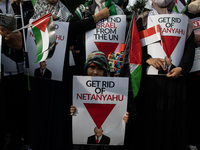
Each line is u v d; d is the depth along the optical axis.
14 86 2.33
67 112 2.43
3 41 2.17
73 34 2.43
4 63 2.24
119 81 2.15
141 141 2.53
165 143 2.49
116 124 2.18
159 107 2.45
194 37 2.59
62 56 2.32
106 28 2.39
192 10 2.89
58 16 2.55
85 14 2.48
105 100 2.15
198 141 2.88
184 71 2.39
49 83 2.36
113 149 2.32
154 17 2.45
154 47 2.44
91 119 2.16
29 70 2.32
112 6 2.45
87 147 2.25
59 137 2.36
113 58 2.40
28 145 2.37
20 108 2.42
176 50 2.42
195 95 2.88
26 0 2.51
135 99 2.55
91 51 2.39
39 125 2.35
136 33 2.40
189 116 2.88
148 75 2.48
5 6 2.49
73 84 2.14
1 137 2.27
